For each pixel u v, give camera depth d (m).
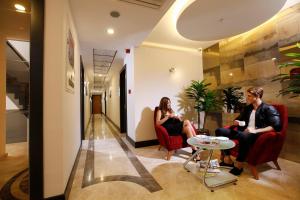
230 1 1.97
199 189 1.81
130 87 3.87
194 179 2.04
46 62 1.55
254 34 3.10
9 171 2.30
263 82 2.93
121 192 1.77
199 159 2.63
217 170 2.11
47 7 1.57
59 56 1.59
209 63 4.17
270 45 2.82
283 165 2.40
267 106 2.25
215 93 3.94
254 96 2.38
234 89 3.45
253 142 2.08
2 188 1.85
